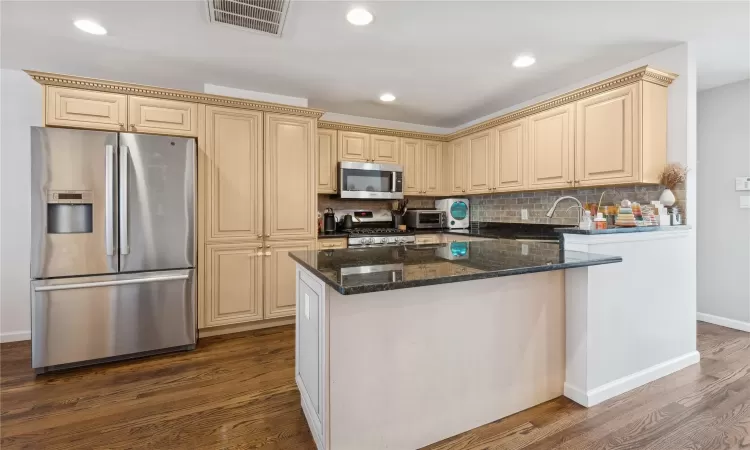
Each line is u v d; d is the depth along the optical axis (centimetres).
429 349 158
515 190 352
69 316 237
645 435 164
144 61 273
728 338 289
